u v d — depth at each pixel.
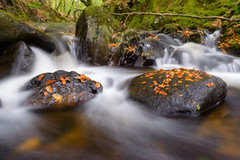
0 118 2.63
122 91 3.78
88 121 2.67
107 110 3.07
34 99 2.86
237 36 6.86
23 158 1.82
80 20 6.28
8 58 4.06
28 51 4.27
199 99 2.67
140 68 5.92
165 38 8.23
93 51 5.59
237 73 5.77
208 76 3.13
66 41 5.99
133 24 14.46
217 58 6.45
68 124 2.56
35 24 10.91
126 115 2.90
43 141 2.13
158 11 13.02
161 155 1.95
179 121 2.62
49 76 3.24
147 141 2.21
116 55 5.83
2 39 4.09
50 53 5.38
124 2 8.07
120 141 2.20
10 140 2.13
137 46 6.18
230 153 1.95
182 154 1.96
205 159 1.88
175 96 2.69
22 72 4.08
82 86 3.25
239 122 2.57
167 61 6.89
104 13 6.33
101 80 4.41
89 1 12.23
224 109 2.91
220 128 2.44
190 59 6.57
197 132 2.38
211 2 10.66
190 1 11.66
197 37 7.81
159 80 3.19
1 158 1.82
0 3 9.51
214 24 8.95
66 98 2.97
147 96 2.94
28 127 2.43
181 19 11.06
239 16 7.61
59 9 25.14
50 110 2.85
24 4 11.56
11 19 4.11
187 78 3.05
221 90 3.05
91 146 2.07
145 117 2.80
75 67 5.83
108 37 5.87
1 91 3.40
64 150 1.98
